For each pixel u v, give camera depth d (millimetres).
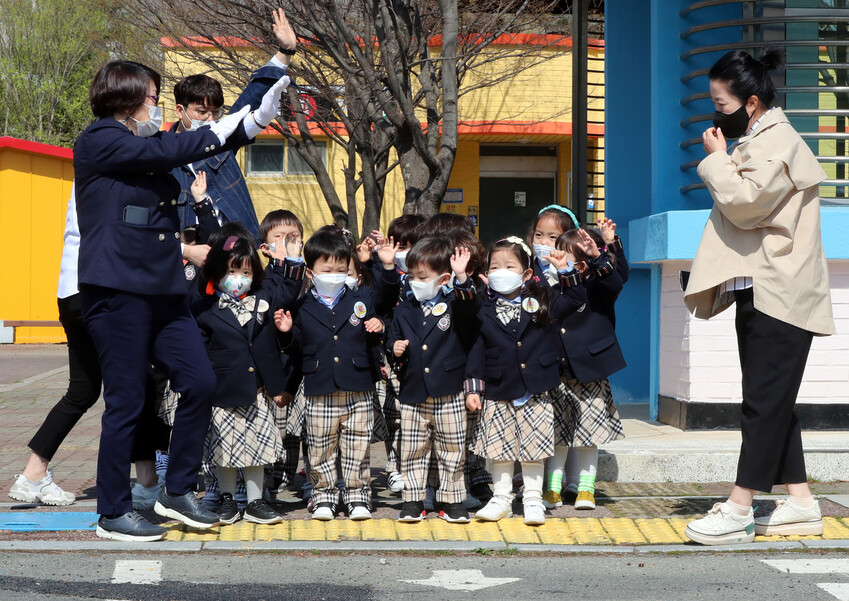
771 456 4477
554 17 13477
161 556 4285
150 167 4363
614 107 8633
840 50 7379
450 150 8219
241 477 5312
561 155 17859
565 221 5648
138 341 4445
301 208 16953
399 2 8641
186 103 5648
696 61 7508
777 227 4461
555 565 4195
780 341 4438
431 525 4941
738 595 3709
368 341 5172
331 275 5082
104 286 4340
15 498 5254
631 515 5176
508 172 17859
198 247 5105
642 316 8453
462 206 17781
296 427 5496
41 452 5242
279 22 4902
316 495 5133
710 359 6832
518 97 16438
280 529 4824
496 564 4219
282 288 5012
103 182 4395
